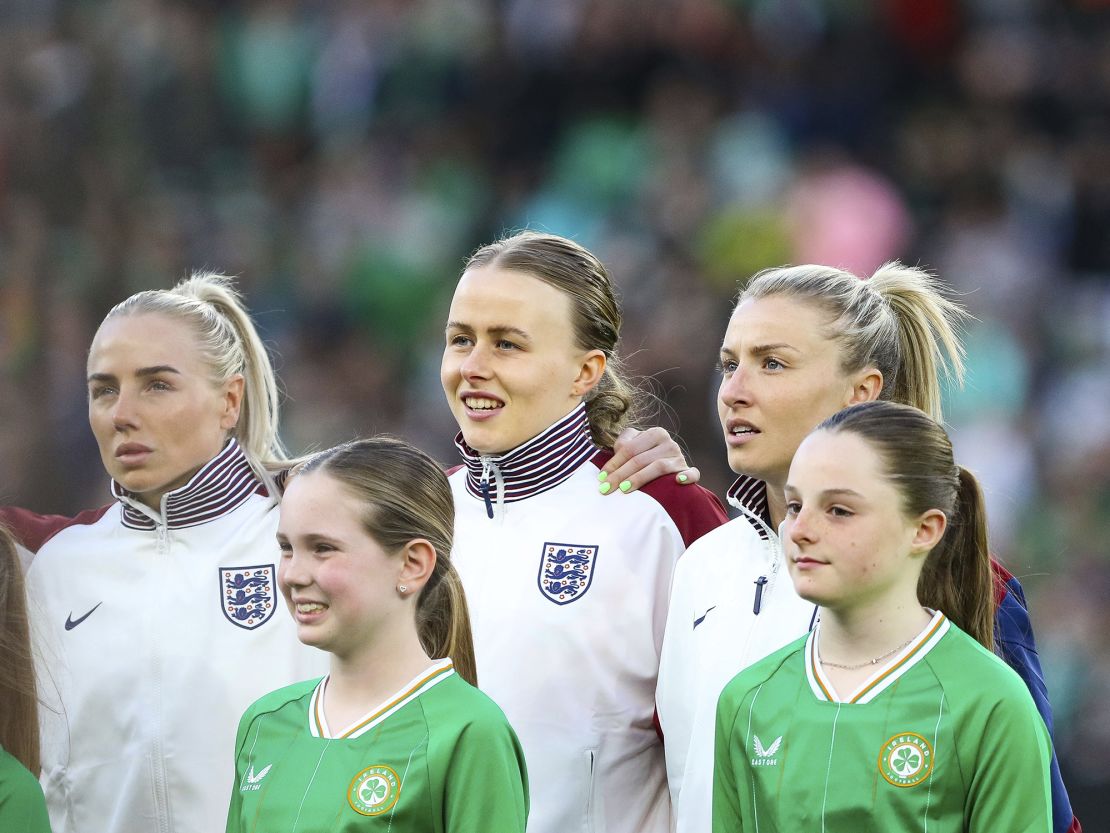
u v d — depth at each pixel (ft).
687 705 49.70
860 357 48.60
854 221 163.63
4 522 53.78
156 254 161.89
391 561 45.01
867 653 43.47
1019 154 175.01
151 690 53.01
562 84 179.32
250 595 53.78
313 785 44.55
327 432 152.76
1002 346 156.56
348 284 166.61
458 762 43.98
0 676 49.57
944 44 180.14
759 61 176.96
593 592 52.70
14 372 150.51
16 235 161.38
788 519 43.39
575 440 54.54
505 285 52.90
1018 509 140.67
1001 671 42.68
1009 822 41.22
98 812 53.26
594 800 51.90
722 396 48.93
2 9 173.17
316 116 183.62
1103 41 183.32
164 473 53.72
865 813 42.01
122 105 170.91
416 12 185.47
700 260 160.86
